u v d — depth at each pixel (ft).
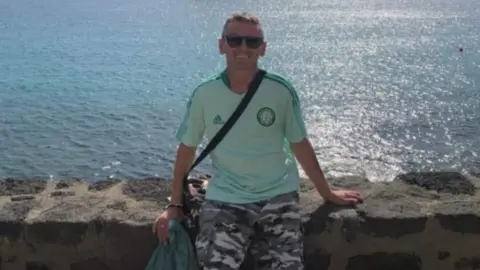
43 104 136.46
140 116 124.36
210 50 238.68
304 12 399.85
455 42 250.78
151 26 330.54
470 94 147.43
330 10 412.36
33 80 169.37
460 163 96.99
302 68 194.18
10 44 252.01
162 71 189.88
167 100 140.87
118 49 240.94
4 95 147.23
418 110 130.62
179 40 272.72
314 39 269.03
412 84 162.91
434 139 108.68
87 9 430.20
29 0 498.69
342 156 100.37
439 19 351.05
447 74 177.27
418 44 247.70
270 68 195.31
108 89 155.74
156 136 109.09
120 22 350.43
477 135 110.52
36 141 106.93
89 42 262.26
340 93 152.05
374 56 217.97
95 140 107.14
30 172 92.02
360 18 363.56
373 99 143.64
